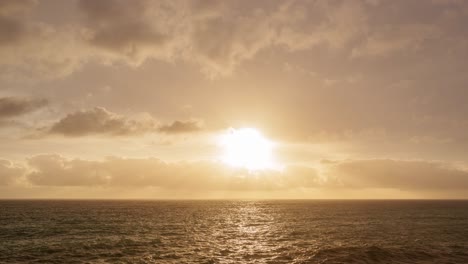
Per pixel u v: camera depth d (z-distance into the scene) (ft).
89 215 343.67
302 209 524.52
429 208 546.26
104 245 154.92
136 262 121.60
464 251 140.15
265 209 531.09
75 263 119.65
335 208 553.64
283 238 183.32
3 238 175.42
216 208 566.77
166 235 193.77
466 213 405.80
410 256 128.88
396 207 591.37
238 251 143.02
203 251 143.02
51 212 390.01
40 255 132.67
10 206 570.87
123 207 561.02
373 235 193.88
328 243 162.91
